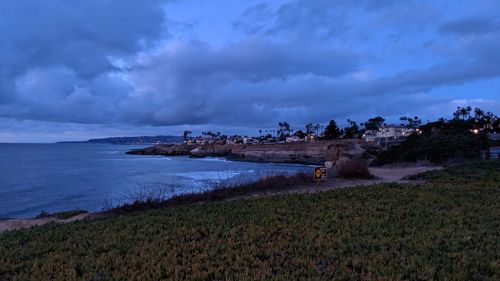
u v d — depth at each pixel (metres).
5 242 11.55
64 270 8.03
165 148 168.25
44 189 41.00
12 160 98.38
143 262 8.28
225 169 72.25
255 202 15.95
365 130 185.25
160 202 19.98
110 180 50.31
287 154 109.44
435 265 7.21
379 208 13.23
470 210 12.22
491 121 116.19
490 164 26.33
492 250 7.95
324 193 17.41
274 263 7.82
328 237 9.50
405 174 28.84
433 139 48.91
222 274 7.45
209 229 11.16
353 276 6.86
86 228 13.04
